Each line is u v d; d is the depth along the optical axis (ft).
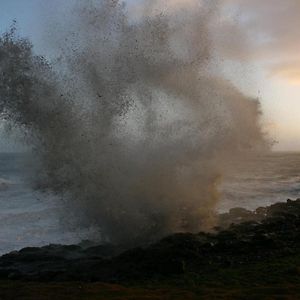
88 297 20.81
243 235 34.63
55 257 31.94
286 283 22.09
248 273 24.56
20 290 22.59
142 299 20.07
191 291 21.61
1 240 42.98
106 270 27.04
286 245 30.99
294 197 78.43
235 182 103.96
